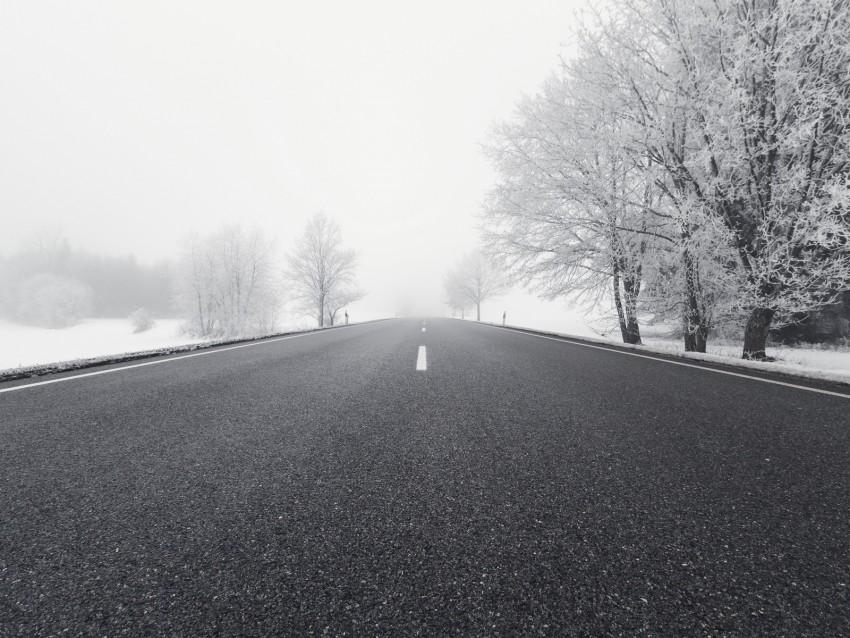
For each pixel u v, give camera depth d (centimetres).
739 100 593
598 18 768
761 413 278
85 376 422
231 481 168
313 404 298
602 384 375
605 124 809
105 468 182
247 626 93
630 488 160
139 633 92
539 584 106
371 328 1532
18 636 91
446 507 144
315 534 128
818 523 137
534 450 202
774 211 612
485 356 583
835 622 96
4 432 235
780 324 715
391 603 100
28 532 130
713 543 124
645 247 871
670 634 92
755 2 627
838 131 576
